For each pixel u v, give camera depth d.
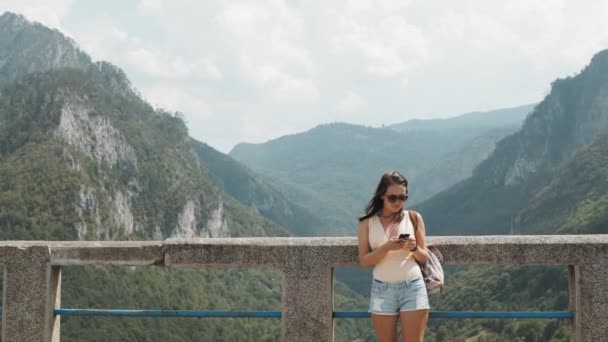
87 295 73.81
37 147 101.44
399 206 4.46
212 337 84.94
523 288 70.75
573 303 4.84
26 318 5.07
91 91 125.62
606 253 4.75
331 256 4.87
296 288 4.90
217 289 104.25
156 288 87.69
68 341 64.75
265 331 94.50
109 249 5.05
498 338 59.94
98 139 114.44
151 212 118.31
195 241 5.00
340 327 92.19
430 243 4.81
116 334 71.19
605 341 4.73
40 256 5.07
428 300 4.51
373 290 4.49
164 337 77.38
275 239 4.97
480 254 4.79
